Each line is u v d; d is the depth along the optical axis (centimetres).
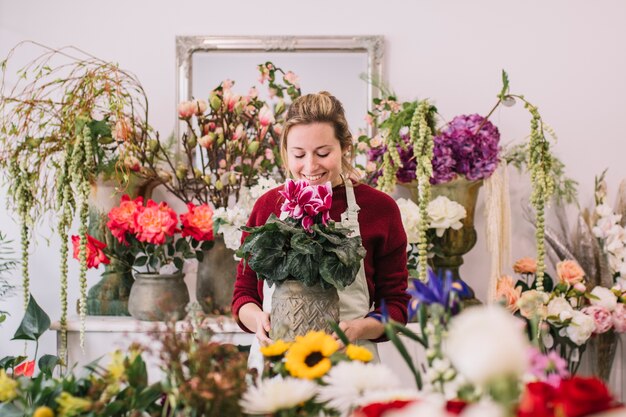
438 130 257
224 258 265
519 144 295
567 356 253
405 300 198
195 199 295
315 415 108
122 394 121
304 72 296
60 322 252
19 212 254
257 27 298
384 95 280
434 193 265
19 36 296
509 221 261
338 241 150
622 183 284
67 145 247
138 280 259
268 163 275
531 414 78
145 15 297
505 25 297
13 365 181
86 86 263
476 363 73
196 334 135
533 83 297
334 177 196
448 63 298
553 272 293
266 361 127
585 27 297
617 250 266
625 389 280
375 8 298
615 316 256
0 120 281
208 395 104
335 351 119
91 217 263
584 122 298
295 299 152
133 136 265
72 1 296
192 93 296
